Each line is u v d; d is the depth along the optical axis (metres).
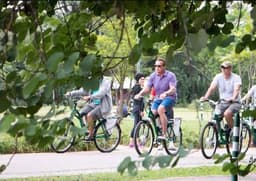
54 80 7.08
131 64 7.91
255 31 8.97
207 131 33.66
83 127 7.96
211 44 7.61
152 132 34.78
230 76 34.00
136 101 38.12
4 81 7.80
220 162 9.76
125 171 6.93
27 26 8.05
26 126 6.73
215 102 34.44
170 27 8.06
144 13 8.06
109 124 36.88
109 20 8.50
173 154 7.00
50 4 8.62
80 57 7.76
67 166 30.83
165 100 34.19
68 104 8.21
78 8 8.31
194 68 8.09
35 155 34.19
